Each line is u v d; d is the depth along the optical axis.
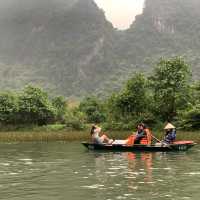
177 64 45.91
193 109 42.22
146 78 47.03
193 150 27.19
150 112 45.19
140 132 27.80
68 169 16.92
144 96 45.66
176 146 26.12
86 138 38.41
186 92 45.53
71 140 38.09
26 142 36.00
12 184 12.89
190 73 46.66
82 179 13.95
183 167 17.53
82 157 22.38
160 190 11.68
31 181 13.53
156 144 27.06
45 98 59.75
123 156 22.97
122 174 15.26
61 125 52.84
